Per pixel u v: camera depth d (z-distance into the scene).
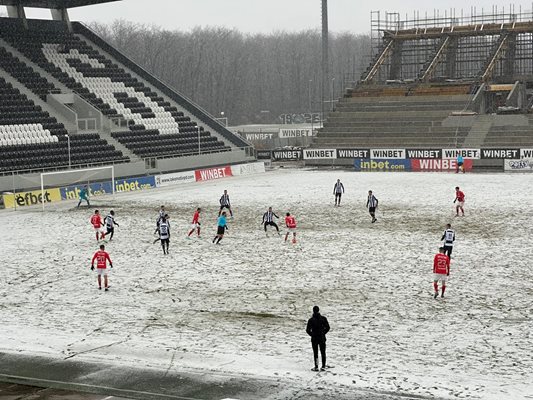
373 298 26.50
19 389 18.27
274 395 17.48
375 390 17.69
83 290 28.80
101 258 28.77
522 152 71.50
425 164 74.88
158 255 35.34
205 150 78.12
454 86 89.00
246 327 23.44
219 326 23.61
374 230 41.00
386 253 34.50
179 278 30.41
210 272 31.39
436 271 26.31
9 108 68.31
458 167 72.00
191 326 23.67
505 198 52.66
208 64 183.38
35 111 70.06
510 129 79.12
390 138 82.50
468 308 24.91
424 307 25.16
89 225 45.31
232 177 73.50
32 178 58.78
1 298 27.75
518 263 31.66
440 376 18.61
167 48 171.88
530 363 19.48
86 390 18.11
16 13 83.62
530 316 23.80
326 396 17.34
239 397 17.41
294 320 24.08
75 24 89.75
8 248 37.91
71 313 25.55
